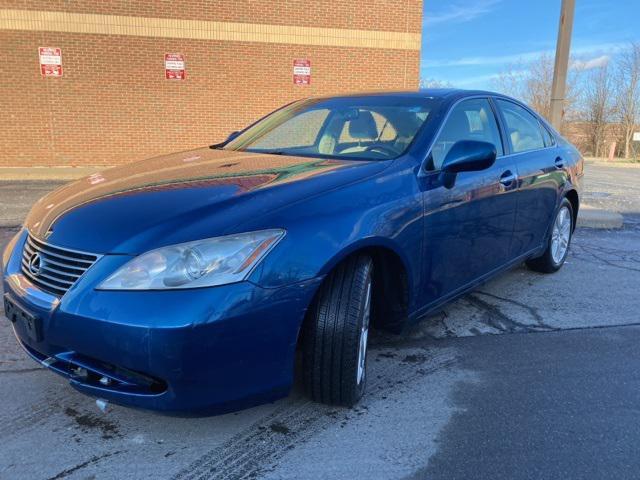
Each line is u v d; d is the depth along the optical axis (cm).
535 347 370
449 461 248
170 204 250
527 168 425
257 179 280
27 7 1252
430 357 351
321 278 244
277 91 1434
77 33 1289
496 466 246
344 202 264
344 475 236
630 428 278
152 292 217
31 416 273
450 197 326
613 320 421
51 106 1308
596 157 3597
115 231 236
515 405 297
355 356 265
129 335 214
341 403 277
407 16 1476
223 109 1410
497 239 393
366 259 274
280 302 232
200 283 219
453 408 291
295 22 1409
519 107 464
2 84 1270
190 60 1366
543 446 261
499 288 491
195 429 266
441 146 339
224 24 1368
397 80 1499
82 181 321
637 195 1165
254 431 265
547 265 522
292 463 243
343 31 1440
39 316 236
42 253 251
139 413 278
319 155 343
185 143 1404
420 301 319
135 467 237
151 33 1330
